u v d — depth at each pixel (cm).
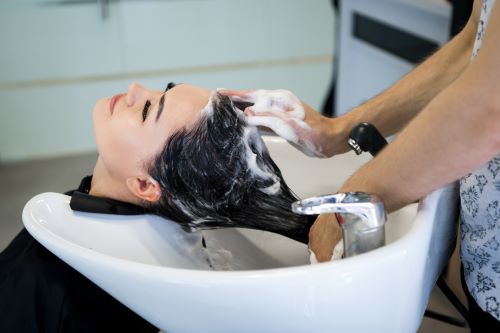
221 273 48
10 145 231
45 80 220
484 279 58
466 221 59
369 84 174
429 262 55
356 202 50
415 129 50
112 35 214
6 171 227
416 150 49
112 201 69
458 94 45
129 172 69
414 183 52
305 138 71
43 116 228
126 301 55
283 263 77
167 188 68
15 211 201
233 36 222
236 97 74
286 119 69
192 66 226
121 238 68
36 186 216
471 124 45
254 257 76
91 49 216
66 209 67
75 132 233
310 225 70
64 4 206
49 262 68
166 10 213
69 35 212
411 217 62
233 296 48
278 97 72
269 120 68
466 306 76
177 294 49
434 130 47
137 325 74
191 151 67
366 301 50
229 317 50
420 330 78
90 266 53
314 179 81
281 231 72
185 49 222
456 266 80
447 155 48
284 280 47
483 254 57
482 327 61
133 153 68
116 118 69
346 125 74
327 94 223
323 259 60
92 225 67
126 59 220
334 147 74
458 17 112
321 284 47
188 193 68
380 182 54
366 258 48
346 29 180
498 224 55
